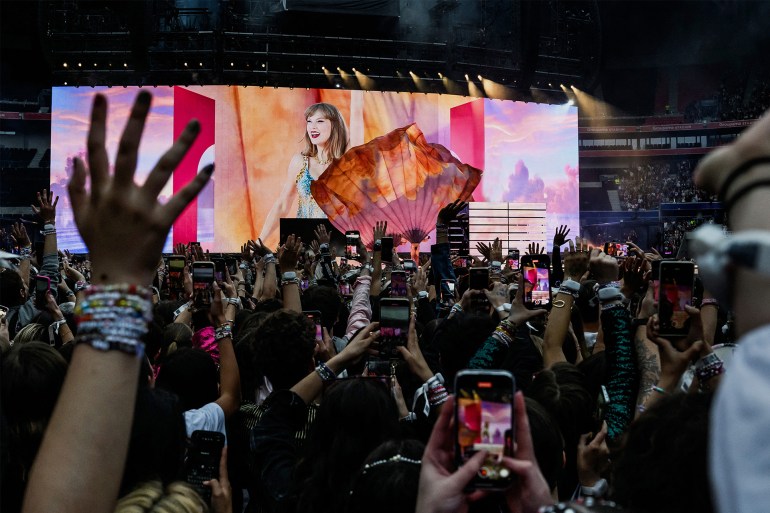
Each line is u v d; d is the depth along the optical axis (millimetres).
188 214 25641
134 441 1759
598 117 39500
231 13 25734
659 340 2098
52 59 25500
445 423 1235
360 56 26250
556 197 28641
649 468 1287
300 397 2590
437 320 4074
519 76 27797
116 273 877
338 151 26281
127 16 26031
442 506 1158
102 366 878
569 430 2520
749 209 663
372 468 1812
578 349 4309
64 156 26078
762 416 584
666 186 39938
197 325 4355
